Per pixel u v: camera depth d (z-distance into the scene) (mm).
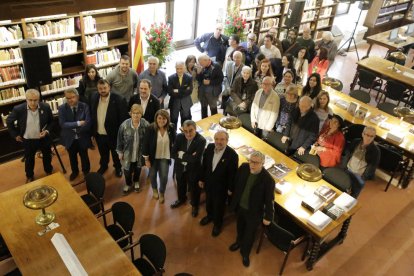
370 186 6102
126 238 3992
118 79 5906
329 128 5336
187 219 5141
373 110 6684
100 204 4480
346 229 4789
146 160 4934
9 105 6234
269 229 4195
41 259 3412
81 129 5199
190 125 4430
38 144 5301
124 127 4930
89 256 3479
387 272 4617
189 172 4785
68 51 6297
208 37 7891
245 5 8953
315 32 11023
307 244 4582
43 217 3840
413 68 9117
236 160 4320
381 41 9930
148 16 8195
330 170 5039
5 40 5562
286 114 5812
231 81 6852
